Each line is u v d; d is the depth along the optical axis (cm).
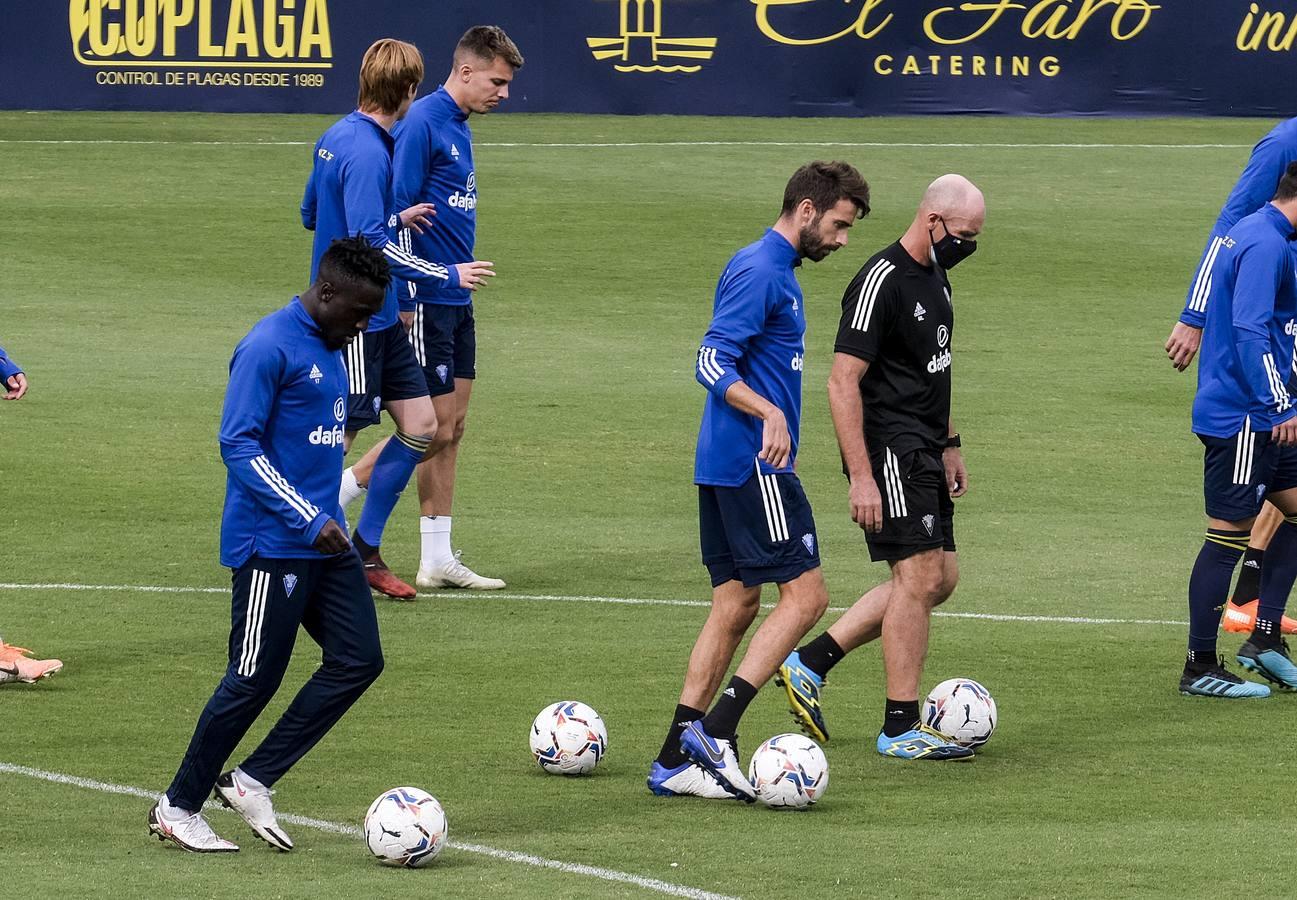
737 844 2047
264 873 1919
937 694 2480
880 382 2428
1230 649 3117
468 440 4762
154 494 4138
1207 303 2833
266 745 2020
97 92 9138
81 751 2389
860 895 1867
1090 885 1906
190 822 1991
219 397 5169
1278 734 2583
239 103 9200
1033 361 5900
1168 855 2012
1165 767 2408
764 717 2658
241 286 6631
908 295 2388
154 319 6138
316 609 2022
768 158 8681
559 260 7106
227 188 7944
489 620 3198
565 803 2219
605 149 8806
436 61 9106
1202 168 8706
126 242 7150
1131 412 5247
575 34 9438
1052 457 4700
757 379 2261
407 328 3306
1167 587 3506
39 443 4588
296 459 1991
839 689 2812
